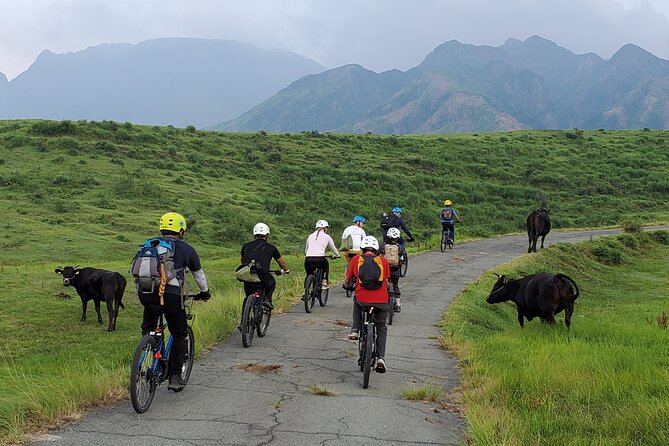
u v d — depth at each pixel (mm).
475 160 74062
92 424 5781
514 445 5285
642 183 67812
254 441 5445
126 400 6605
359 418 6273
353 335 8133
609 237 33594
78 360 8641
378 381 8000
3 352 10180
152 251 6422
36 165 49406
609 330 12594
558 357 8922
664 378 7609
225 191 50719
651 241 35844
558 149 82375
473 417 5953
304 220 45594
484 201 60344
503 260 24781
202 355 9078
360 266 7996
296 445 5391
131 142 60531
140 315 14258
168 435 5523
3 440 5238
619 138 90125
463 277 20109
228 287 17516
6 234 31609
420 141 83750
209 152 63500
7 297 14969
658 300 20625
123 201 42656
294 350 9664
